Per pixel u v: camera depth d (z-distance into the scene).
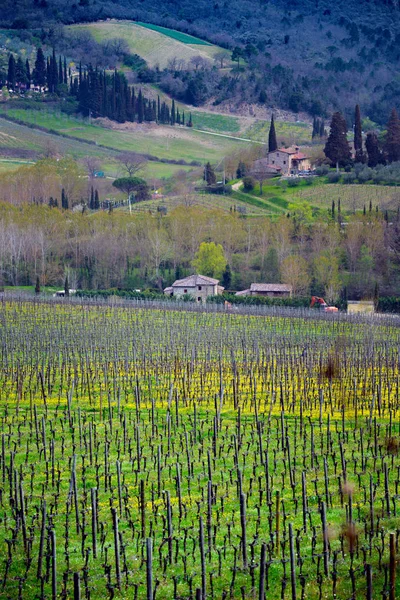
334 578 102.38
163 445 153.75
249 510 123.75
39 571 104.62
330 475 137.75
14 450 139.50
